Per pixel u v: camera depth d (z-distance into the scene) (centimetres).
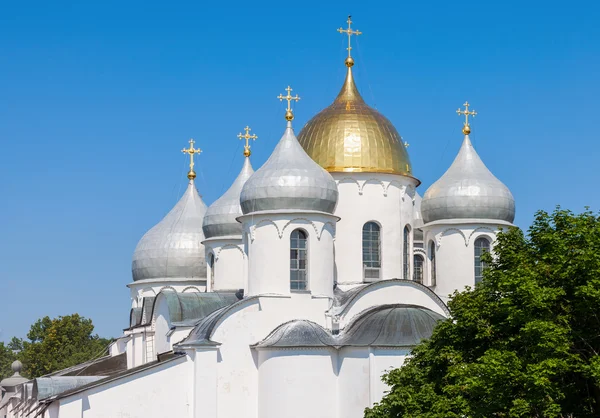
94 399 6619
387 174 7656
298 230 7000
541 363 4509
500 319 5053
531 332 4622
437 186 7838
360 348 6550
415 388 5216
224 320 6825
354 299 7006
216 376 6738
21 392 9481
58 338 16200
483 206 7662
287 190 6925
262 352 6781
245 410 6788
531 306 4700
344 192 7619
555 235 4984
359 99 8088
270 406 6662
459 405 4772
